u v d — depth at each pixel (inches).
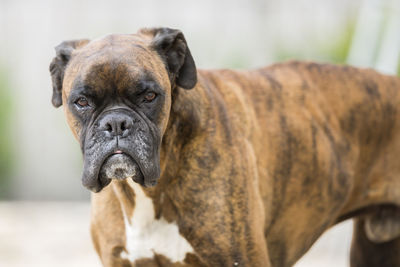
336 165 308.8
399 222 336.8
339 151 311.3
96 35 1065.5
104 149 232.8
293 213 300.7
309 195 302.0
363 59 555.2
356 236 366.9
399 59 557.3
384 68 529.3
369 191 329.4
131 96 235.8
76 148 967.6
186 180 258.8
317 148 302.4
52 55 1072.8
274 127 292.4
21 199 970.7
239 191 262.8
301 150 297.7
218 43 1019.9
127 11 1064.2
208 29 1035.3
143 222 265.6
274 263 305.1
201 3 1045.8
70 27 1079.6
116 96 235.8
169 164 257.3
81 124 241.6
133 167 235.1
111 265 278.8
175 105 254.2
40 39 1079.6
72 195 968.3
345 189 313.6
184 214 261.6
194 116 257.8
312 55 965.8
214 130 262.4
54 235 624.7
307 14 1013.8
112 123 231.5
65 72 252.4
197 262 266.8
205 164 258.8
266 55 1008.9
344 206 326.0
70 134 983.0
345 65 331.9
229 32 1029.8
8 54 1066.7
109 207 274.2
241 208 262.5
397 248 354.6
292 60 326.3
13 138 993.5
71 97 238.5
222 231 259.9
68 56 256.4
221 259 262.4
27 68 1064.8
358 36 568.4
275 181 290.5
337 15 984.9
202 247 262.2
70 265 524.4
